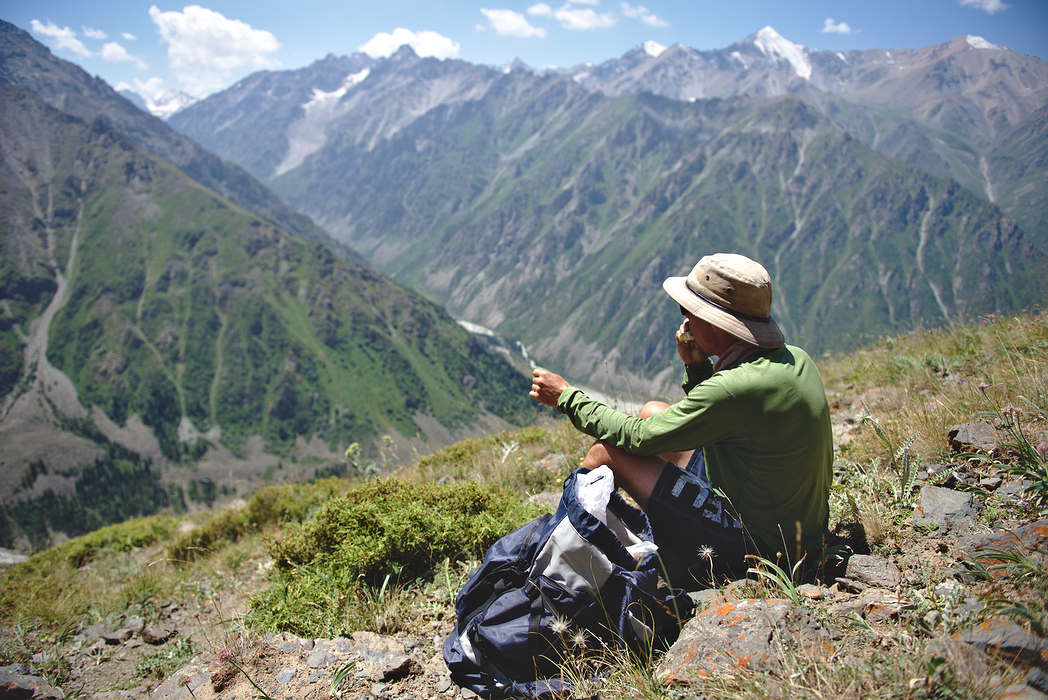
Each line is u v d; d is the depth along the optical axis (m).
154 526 11.71
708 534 3.28
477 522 4.90
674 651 2.74
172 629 5.65
